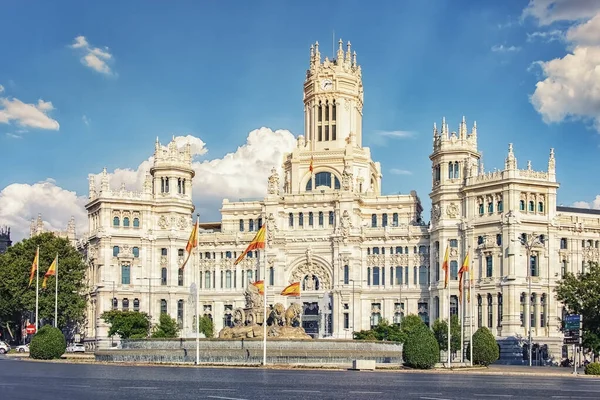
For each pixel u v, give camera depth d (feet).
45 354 423.23
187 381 236.22
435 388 226.99
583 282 469.98
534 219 591.37
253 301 435.12
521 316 579.48
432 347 358.23
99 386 213.25
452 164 634.43
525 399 193.36
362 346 400.26
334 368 345.72
